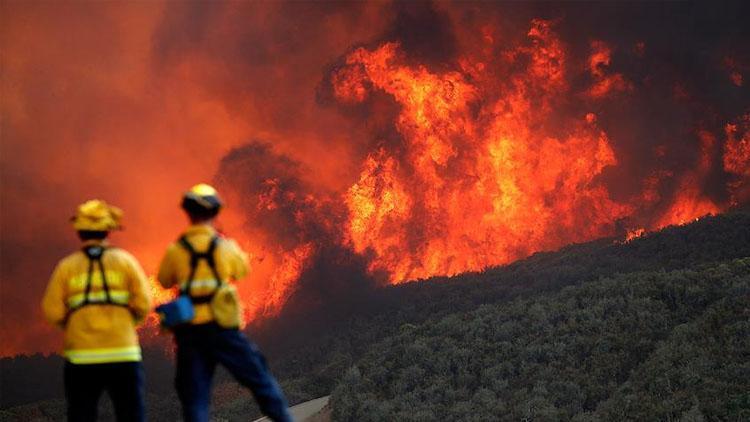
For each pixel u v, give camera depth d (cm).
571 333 5916
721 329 5134
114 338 1305
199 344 1258
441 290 10469
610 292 6488
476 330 6431
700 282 6125
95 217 1327
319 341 10550
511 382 5481
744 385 4328
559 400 5022
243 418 6831
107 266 1319
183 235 1291
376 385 6053
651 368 4909
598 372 5225
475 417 4994
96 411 1322
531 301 6931
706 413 4162
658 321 5684
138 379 1331
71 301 1308
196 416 1239
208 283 1267
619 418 4475
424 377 5872
